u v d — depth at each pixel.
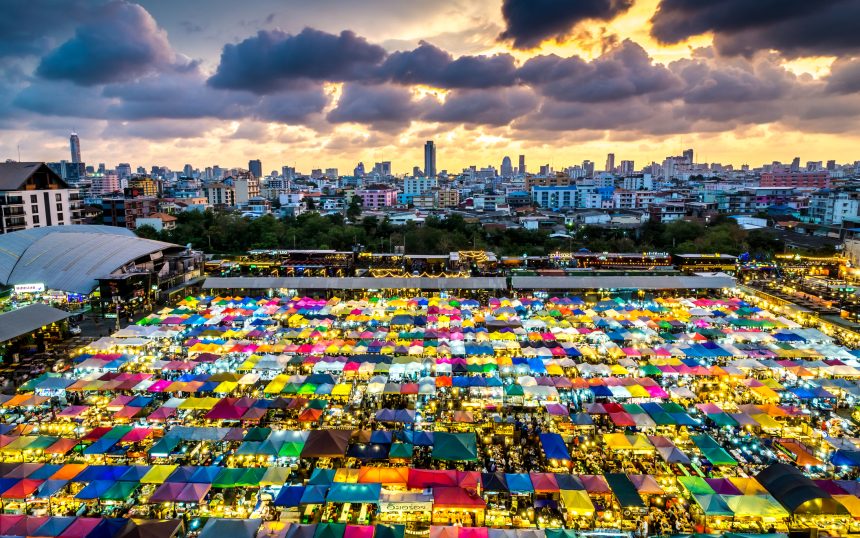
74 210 168.25
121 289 99.94
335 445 46.91
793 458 49.09
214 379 61.59
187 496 40.34
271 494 43.44
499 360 65.94
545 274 121.44
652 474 46.34
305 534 36.41
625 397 57.84
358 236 172.88
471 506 40.06
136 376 61.81
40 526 37.03
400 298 102.38
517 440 53.09
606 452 49.94
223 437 49.19
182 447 49.97
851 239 149.12
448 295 108.94
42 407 58.00
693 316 89.06
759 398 59.25
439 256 135.25
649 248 157.38
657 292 111.06
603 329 81.81
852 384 60.28
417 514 41.00
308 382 59.72
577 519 40.66
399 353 69.75
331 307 93.69
